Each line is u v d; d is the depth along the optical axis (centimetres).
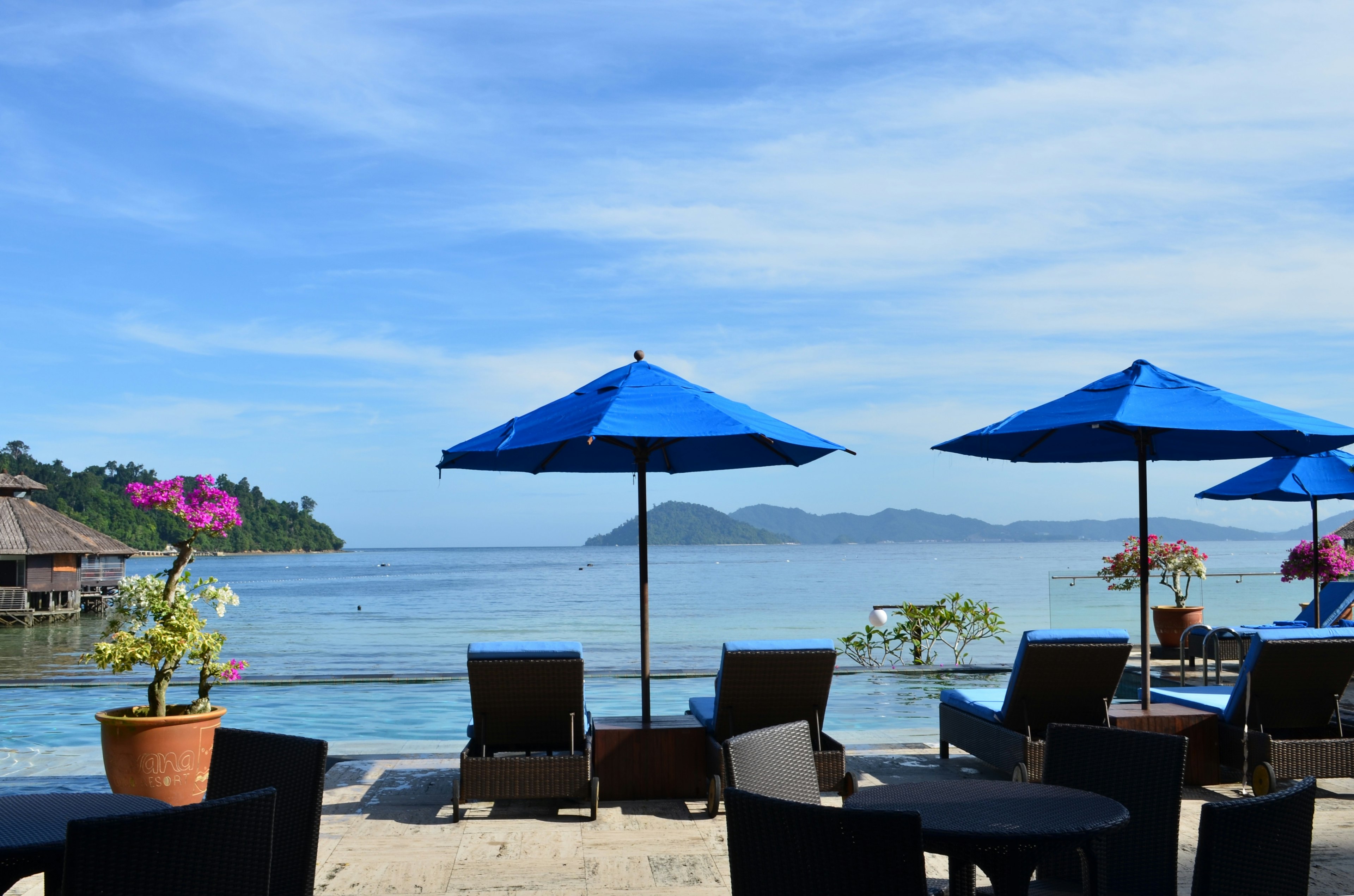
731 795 227
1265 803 207
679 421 538
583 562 15862
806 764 331
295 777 297
